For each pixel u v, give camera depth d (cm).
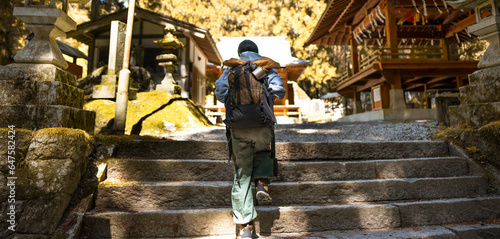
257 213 212
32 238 178
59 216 190
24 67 237
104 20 1147
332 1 1079
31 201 184
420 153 307
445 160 282
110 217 201
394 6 996
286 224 213
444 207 230
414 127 429
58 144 197
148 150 274
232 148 200
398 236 199
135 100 514
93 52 1180
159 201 226
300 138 406
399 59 945
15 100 229
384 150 301
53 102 228
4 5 872
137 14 1138
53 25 240
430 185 254
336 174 268
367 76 1074
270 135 198
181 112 509
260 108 185
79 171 216
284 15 3195
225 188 233
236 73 194
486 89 306
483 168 274
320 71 3061
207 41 1252
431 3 1006
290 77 1889
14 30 925
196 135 407
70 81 259
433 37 1317
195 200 230
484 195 255
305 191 243
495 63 306
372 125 520
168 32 630
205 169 259
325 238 200
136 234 202
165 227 205
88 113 274
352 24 1334
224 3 3247
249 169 196
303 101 2705
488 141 279
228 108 192
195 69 1329
